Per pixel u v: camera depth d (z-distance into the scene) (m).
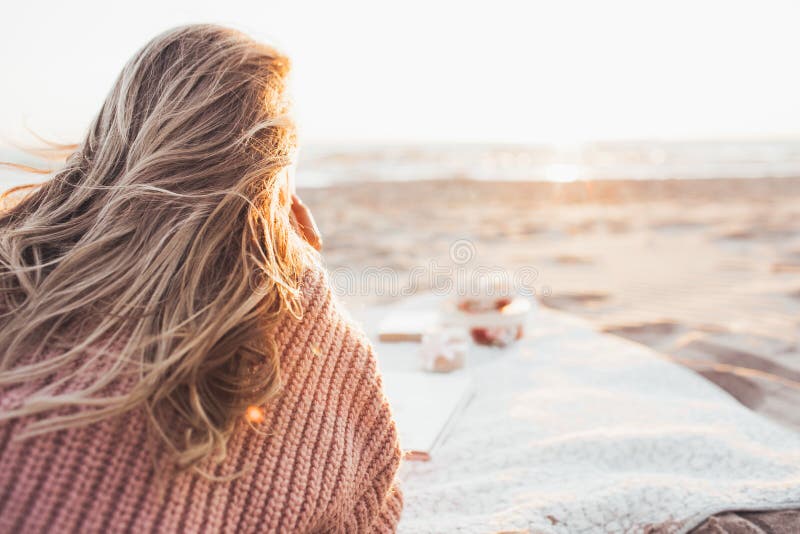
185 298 0.79
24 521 0.69
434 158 30.05
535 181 16.06
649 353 2.29
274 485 0.80
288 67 1.00
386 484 0.94
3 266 0.87
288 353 0.86
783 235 7.75
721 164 22.80
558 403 1.82
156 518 0.73
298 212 1.26
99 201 0.91
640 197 12.55
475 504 1.31
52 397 0.73
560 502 1.25
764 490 1.26
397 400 1.76
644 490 1.28
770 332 3.43
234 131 0.90
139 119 0.94
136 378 0.76
